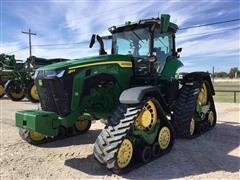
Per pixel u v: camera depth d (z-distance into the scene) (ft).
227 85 95.14
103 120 18.72
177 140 19.19
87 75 15.15
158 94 15.93
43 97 15.39
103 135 13.11
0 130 22.48
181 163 14.64
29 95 42.55
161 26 15.81
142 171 13.60
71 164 14.65
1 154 16.22
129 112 13.71
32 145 18.24
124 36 19.29
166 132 16.35
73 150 17.17
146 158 14.60
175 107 19.35
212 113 23.45
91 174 13.26
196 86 20.31
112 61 16.25
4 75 49.85
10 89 46.52
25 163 14.76
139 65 17.78
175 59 20.21
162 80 18.79
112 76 16.24
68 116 14.61
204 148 17.31
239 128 23.24
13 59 49.39
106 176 12.99
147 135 14.85
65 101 14.52
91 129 22.99
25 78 46.62
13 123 25.44
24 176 13.01
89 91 15.31
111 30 19.74
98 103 16.08
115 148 12.71
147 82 17.67
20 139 19.66
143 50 18.13
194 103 19.20
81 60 15.35
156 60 17.79
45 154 16.38
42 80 15.08
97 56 16.03
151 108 15.43
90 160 15.28
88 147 17.84
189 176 12.92
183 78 21.54
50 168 14.07
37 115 13.48
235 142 18.72
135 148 14.46
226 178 12.64
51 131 13.97
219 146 17.76
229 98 54.13
